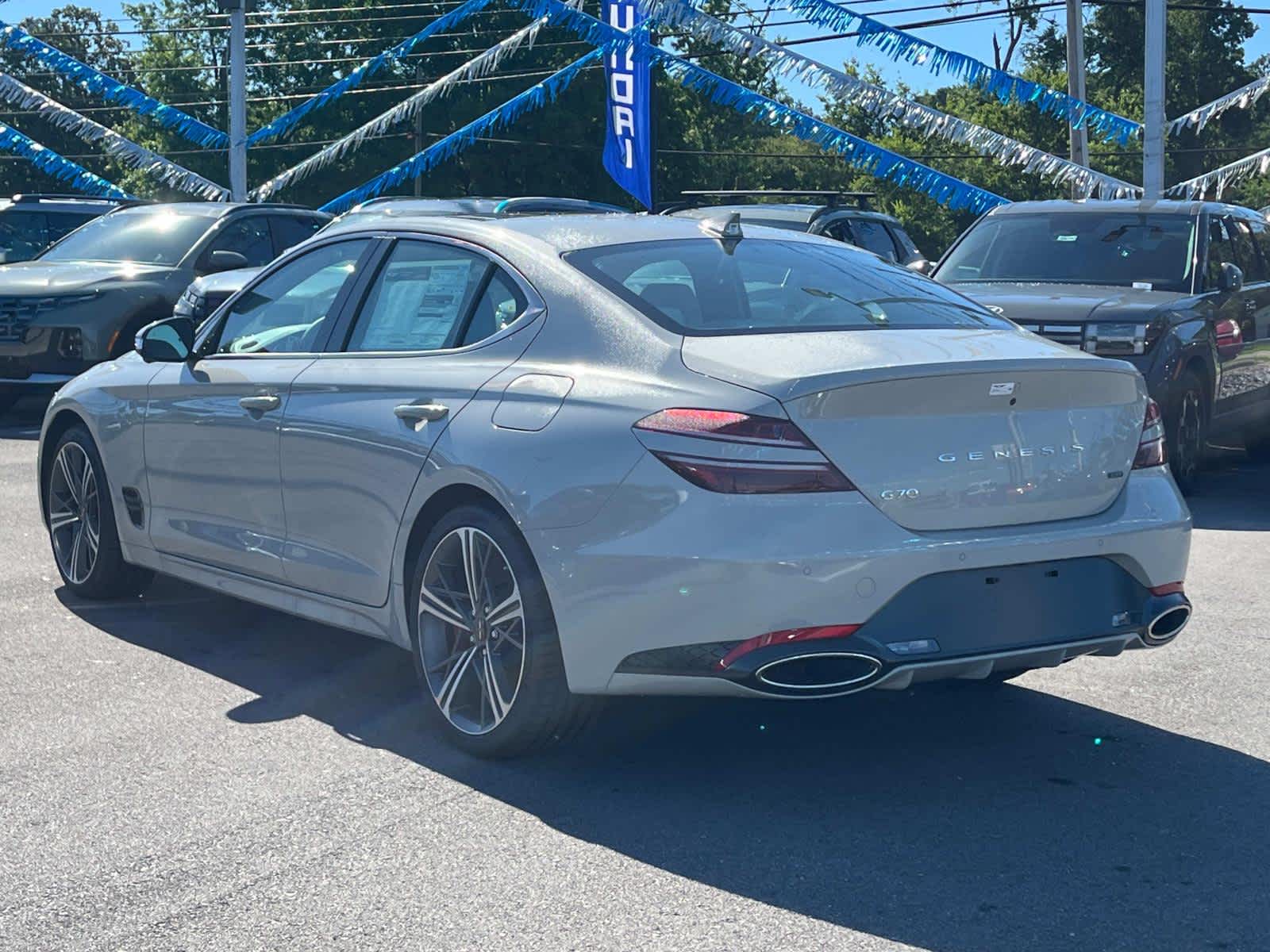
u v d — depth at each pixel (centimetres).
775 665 395
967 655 409
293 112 2189
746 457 398
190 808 418
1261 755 470
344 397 508
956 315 492
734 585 393
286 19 4997
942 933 341
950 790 438
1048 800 430
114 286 1293
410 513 475
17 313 1268
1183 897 362
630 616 409
